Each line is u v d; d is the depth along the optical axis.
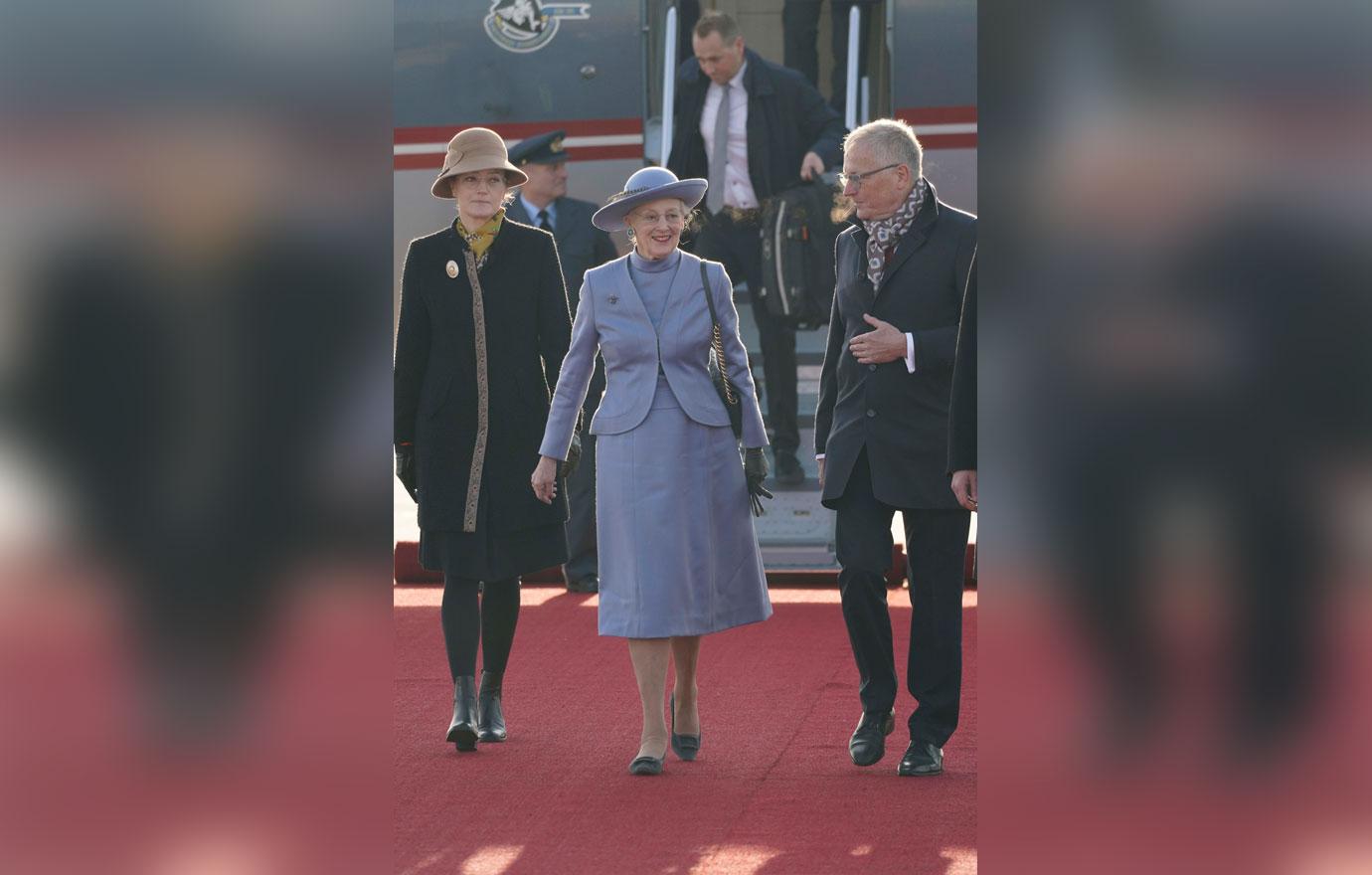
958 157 32.03
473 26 33.12
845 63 33.12
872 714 18.52
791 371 32.38
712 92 31.73
